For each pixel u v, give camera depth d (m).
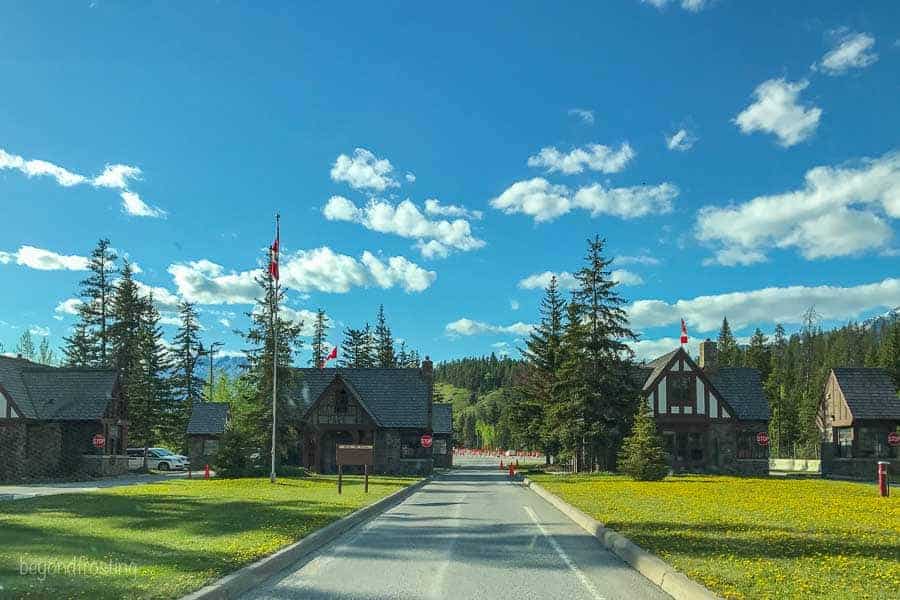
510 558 12.48
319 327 94.12
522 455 121.81
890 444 50.44
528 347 63.84
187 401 74.88
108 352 64.44
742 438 52.88
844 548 12.34
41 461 42.97
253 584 9.98
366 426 50.50
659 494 26.45
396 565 11.71
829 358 117.25
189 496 23.78
